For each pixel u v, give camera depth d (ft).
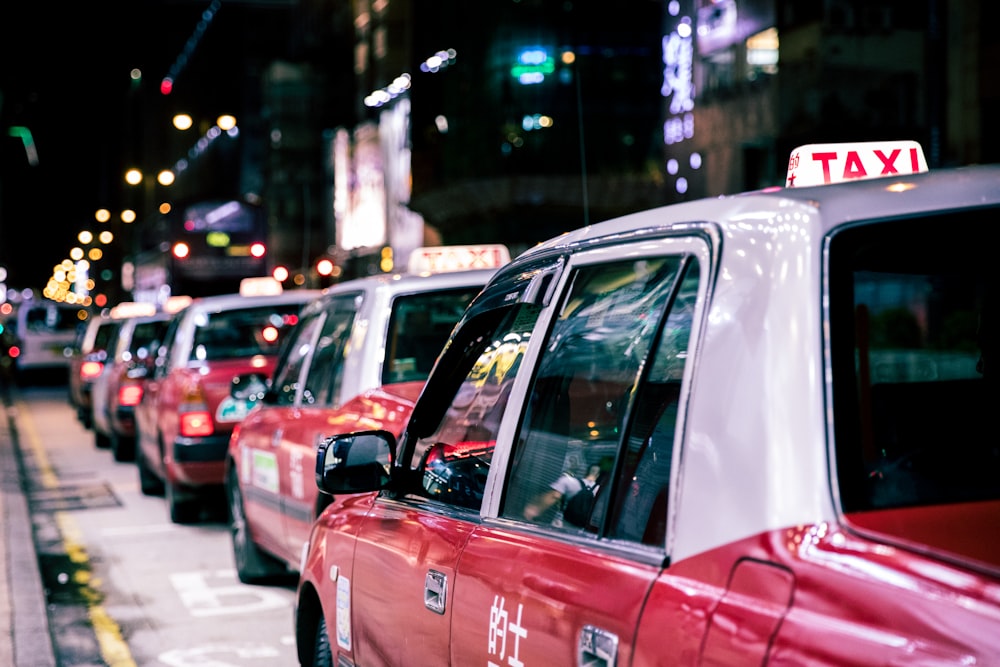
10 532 33.55
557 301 9.11
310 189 199.11
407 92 157.07
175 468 32.89
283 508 22.09
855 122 78.43
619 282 8.41
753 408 6.32
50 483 46.70
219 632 22.70
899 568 5.42
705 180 92.94
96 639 22.56
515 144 110.83
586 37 107.45
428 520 10.32
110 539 33.37
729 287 6.80
